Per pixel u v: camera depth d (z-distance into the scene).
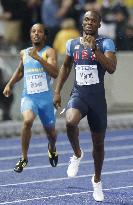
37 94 23.19
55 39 39.88
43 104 23.20
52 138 23.59
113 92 40.34
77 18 41.09
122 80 40.59
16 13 39.56
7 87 23.80
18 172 22.38
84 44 19.34
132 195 20.64
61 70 19.98
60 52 39.38
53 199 20.03
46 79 23.30
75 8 41.12
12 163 27.08
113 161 27.55
